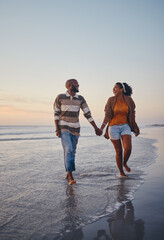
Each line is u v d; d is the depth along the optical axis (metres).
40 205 2.78
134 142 11.45
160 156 6.70
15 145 10.21
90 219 2.35
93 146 9.70
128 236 1.98
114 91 4.43
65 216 2.44
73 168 3.88
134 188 3.47
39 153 7.53
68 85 4.09
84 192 3.30
